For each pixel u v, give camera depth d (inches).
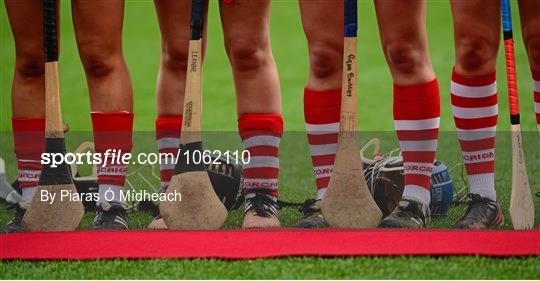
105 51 690.8
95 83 699.4
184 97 706.2
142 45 1688.0
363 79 1477.6
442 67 1492.4
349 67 666.2
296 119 1298.0
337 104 710.5
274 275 547.2
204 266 567.2
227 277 546.3
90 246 616.4
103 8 682.8
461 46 687.1
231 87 1450.5
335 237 624.7
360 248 593.9
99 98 698.8
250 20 690.2
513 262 565.9
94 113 701.9
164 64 722.8
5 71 1518.2
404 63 684.7
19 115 731.4
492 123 703.7
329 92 708.7
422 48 687.7
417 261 568.4
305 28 703.1
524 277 540.4
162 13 708.7
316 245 603.2
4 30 1708.9
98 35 686.5
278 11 1855.3
